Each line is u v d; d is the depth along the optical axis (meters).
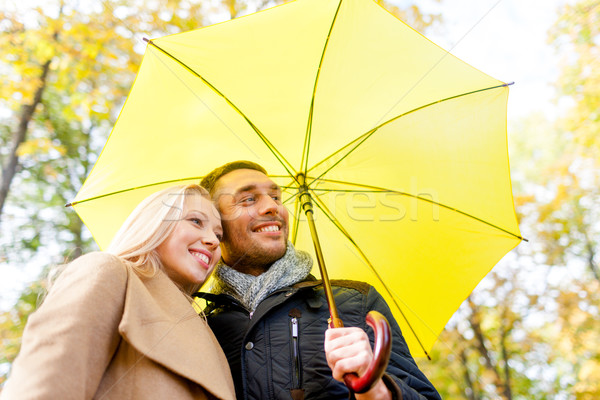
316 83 2.10
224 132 2.23
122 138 2.24
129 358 1.37
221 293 2.07
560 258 8.50
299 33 2.08
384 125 2.15
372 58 2.08
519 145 8.64
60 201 7.93
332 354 1.35
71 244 7.60
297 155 2.25
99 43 6.69
